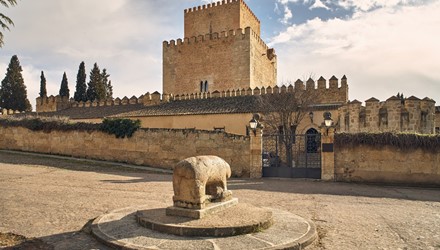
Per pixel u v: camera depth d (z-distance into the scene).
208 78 48.28
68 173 18.19
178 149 22.09
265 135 19.80
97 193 12.45
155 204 10.51
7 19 11.70
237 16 49.59
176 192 8.30
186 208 8.10
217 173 8.80
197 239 6.93
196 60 49.22
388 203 11.62
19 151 27.50
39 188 13.17
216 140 20.70
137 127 23.81
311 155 21.42
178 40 50.47
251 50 46.38
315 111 30.83
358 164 17.62
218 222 7.50
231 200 9.13
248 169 19.61
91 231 7.68
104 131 24.75
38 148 27.09
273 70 56.84
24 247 6.72
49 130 26.73
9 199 10.99
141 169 21.59
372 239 7.39
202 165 8.34
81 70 66.88
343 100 32.72
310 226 7.96
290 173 18.84
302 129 31.09
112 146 24.47
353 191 14.48
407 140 16.83
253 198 12.23
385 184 17.09
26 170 18.39
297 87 32.56
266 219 7.84
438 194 14.14
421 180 16.58
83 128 25.52
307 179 18.42
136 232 7.42
